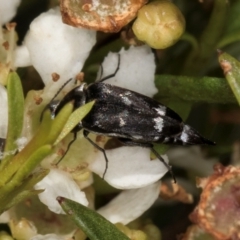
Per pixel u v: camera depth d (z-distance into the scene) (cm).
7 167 7
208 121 9
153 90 8
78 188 8
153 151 8
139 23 8
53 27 8
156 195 8
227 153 9
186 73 8
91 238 8
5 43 8
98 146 8
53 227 8
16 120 7
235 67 8
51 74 8
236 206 8
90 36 8
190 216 8
